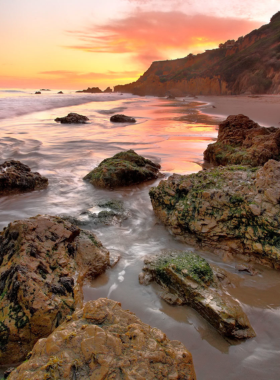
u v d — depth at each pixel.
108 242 4.33
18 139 12.73
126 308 3.00
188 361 1.91
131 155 8.02
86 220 4.91
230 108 27.50
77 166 8.80
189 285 2.99
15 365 2.45
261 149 7.27
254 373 2.28
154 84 94.38
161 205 4.96
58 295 2.77
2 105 27.88
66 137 13.56
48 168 8.62
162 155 10.16
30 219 3.52
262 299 3.10
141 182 7.29
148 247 4.23
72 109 30.58
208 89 83.12
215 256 4.00
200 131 15.23
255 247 3.73
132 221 5.09
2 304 2.64
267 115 19.17
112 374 1.69
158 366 1.80
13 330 2.45
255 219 3.79
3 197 6.43
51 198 6.41
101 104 41.38
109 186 6.87
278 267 3.61
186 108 32.59
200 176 4.90
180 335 2.65
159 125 17.88
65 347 1.82
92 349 1.79
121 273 3.59
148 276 3.42
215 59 114.06
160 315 2.89
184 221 4.33
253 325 2.76
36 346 1.90
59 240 3.42
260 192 3.96
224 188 4.29
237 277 3.49
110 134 14.50
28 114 24.11
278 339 2.60
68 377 1.66
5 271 2.93
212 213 4.13
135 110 30.30
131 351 1.83
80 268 3.39
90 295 3.18
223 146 8.84
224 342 2.58
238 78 73.56
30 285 2.70
